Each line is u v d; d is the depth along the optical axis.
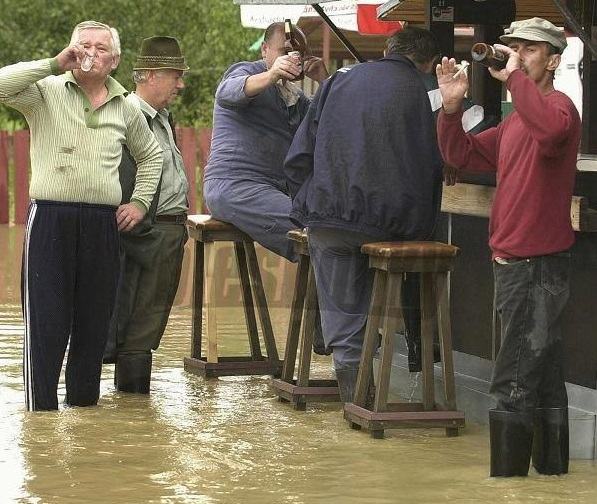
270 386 23.44
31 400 21.64
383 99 20.19
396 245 19.98
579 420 19.03
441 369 21.03
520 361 17.45
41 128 21.14
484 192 20.48
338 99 20.42
